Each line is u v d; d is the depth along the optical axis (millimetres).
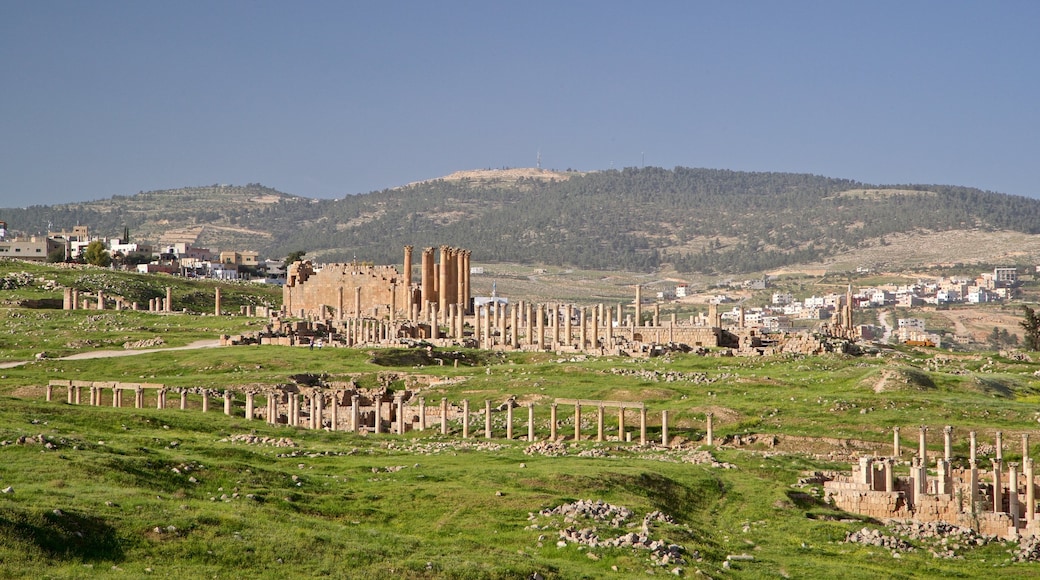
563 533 75562
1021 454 111938
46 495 70562
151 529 67125
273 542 67438
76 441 87062
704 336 188250
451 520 78125
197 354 168000
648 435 119750
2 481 74188
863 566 76750
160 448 93125
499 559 68375
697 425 122812
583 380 145125
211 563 64438
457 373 152750
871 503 90250
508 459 98812
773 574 72875
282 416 130250
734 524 85312
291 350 171750
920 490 89562
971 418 124062
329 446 104625
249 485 82500
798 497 92750
